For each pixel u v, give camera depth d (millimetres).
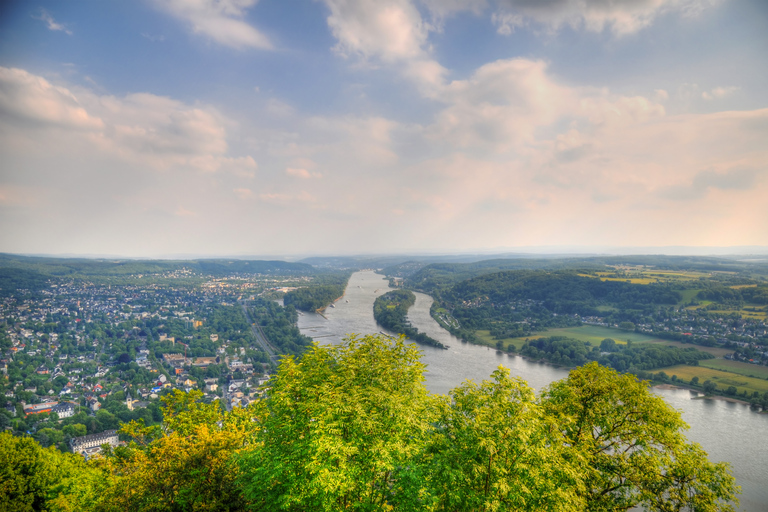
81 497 41875
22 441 43250
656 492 31031
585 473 28828
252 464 30359
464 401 29625
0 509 39000
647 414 32781
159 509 31750
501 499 25562
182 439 34844
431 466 27312
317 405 26531
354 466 24828
